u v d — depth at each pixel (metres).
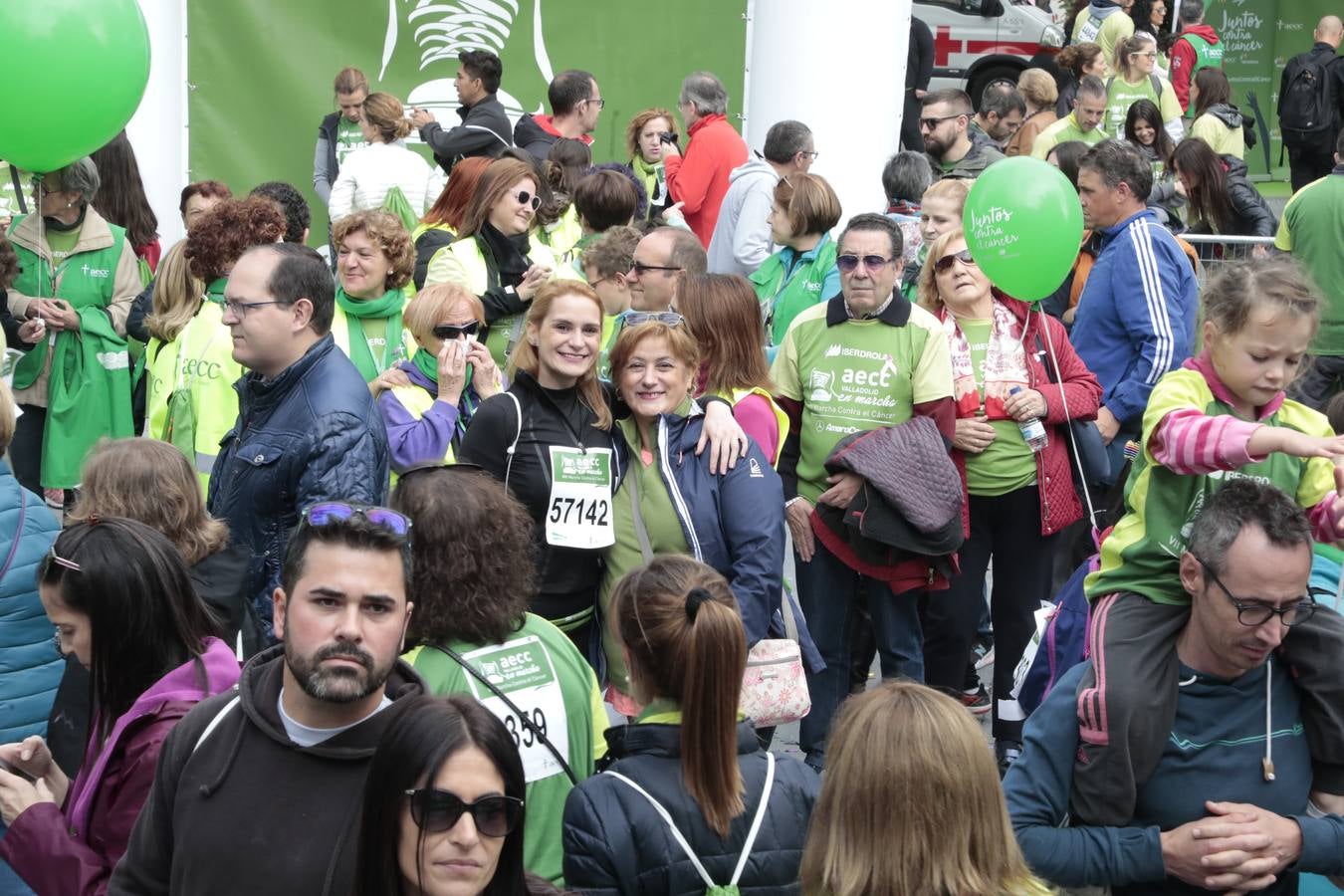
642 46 10.38
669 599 2.84
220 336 5.15
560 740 3.19
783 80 9.70
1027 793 3.01
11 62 4.62
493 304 5.98
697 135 8.73
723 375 4.82
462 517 3.15
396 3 10.16
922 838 2.33
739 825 2.81
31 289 6.79
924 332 5.18
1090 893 4.01
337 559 2.50
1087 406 5.33
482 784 2.22
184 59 9.95
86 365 6.85
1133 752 2.97
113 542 3.00
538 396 4.22
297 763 2.54
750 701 4.14
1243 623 2.87
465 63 8.98
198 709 2.65
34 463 6.98
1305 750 3.07
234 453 4.05
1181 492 3.18
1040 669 3.82
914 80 13.21
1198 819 3.01
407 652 3.16
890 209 7.75
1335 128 15.09
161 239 10.04
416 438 4.78
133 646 2.99
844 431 5.21
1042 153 10.72
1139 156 5.75
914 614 5.28
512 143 9.21
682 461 4.22
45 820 2.86
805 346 5.34
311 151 10.20
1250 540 2.84
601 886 2.76
